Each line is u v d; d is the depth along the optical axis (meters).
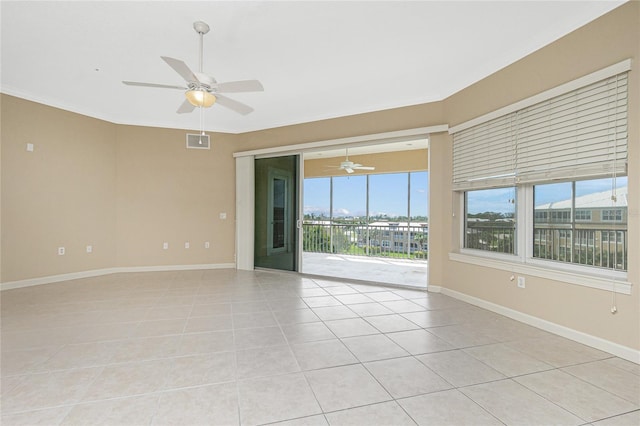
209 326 2.83
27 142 4.13
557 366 2.09
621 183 2.29
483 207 3.56
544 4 2.32
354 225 7.93
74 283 4.41
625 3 2.18
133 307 3.37
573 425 1.51
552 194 2.83
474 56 3.09
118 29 2.66
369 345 2.44
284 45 2.90
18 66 3.35
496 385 1.87
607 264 2.40
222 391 1.80
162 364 2.12
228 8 2.37
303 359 2.21
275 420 1.55
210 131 5.66
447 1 2.29
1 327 2.76
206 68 3.36
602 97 2.33
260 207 5.58
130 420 1.54
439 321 2.98
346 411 1.62
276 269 5.39
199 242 5.60
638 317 2.12
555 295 2.64
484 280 3.37
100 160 4.95
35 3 2.32
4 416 1.56
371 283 4.55
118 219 5.19
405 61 3.20
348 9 2.38
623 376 1.96
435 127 3.90
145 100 4.35
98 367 2.07
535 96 2.76
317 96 4.11
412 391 1.81
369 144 4.57
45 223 4.33
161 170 5.39
